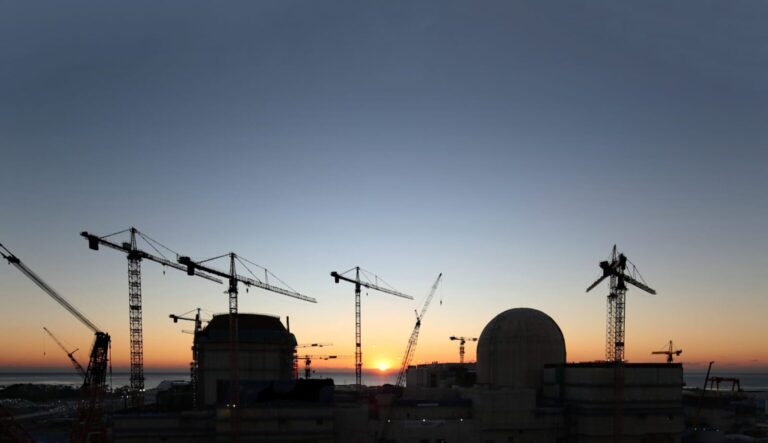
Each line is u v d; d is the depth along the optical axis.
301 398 143.75
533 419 153.00
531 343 173.38
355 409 147.38
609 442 150.62
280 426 139.88
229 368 169.38
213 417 143.62
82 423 155.75
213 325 173.62
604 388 152.62
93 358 155.12
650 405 153.62
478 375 183.00
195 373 183.00
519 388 162.25
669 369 156.12
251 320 175.12
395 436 147.12
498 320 181.38
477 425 150.12
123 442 141.50
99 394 155.38
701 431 176.88
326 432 141.38
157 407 172.88
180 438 142.38
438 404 154.88
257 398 143.12
